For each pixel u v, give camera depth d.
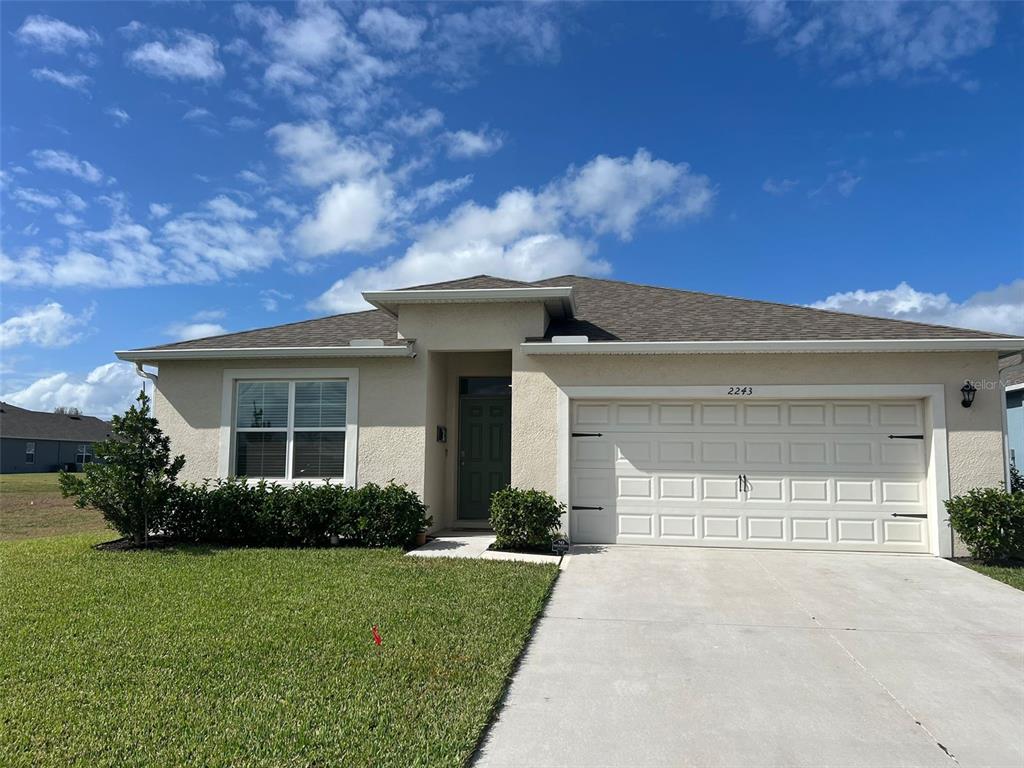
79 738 3.58
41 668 4.64
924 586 7.52
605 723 4.01
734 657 5.21
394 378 10.77
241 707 4.02
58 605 6.32
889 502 9.60
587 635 5.74
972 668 5.02
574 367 10.26
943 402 9.45
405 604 6.34
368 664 4.75
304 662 4.79
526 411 10.28
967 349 9.31
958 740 3.84
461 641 5.28
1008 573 8.09
